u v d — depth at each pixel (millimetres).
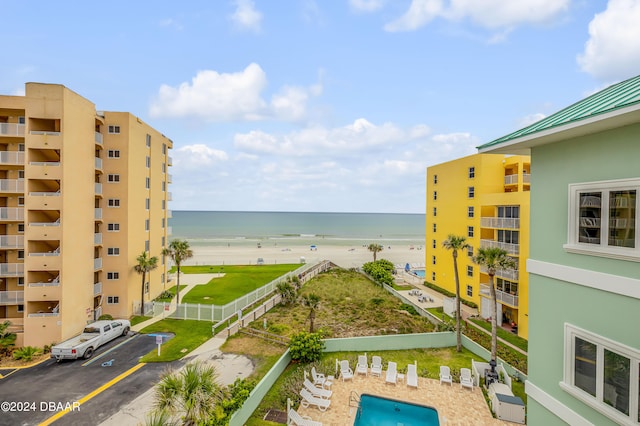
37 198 23062
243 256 74188
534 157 7754
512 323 28312
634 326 5500
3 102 23469
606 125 5789
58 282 23188
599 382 6039
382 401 16547
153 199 35719
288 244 105062
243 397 14414
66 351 19969
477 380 18234
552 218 7207
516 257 27391
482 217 32594
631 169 5660
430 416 15641
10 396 16281
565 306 6816
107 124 29609
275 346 22656
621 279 5645
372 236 143375
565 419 6652
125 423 14203
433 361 21516
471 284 34625
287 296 33469
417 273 55219
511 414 14945
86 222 25953
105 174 29469
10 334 22484
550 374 7141
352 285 42750
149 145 34688
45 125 24875
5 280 25375
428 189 44938
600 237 6129
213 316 28328
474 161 34156
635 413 5418
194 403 11367
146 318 29078
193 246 95812
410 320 29219
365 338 22812
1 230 25547
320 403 15422
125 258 29578
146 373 18797
